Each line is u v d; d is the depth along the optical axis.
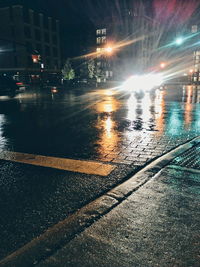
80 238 2.13
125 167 3.90
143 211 2.52
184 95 18.84
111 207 2.62
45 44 57.00
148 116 9.12
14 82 22.03
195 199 2.74
